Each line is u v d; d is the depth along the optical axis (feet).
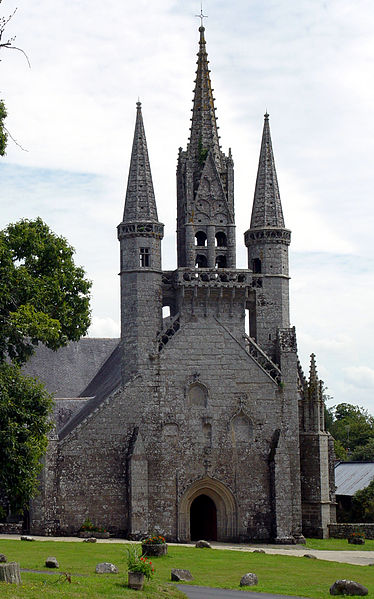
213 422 240.73
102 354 317.01
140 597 128.47
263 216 260.62
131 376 239.71
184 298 244.63
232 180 256.93
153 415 238.27
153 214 247.70
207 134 260.21
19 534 231.09
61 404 285.02
